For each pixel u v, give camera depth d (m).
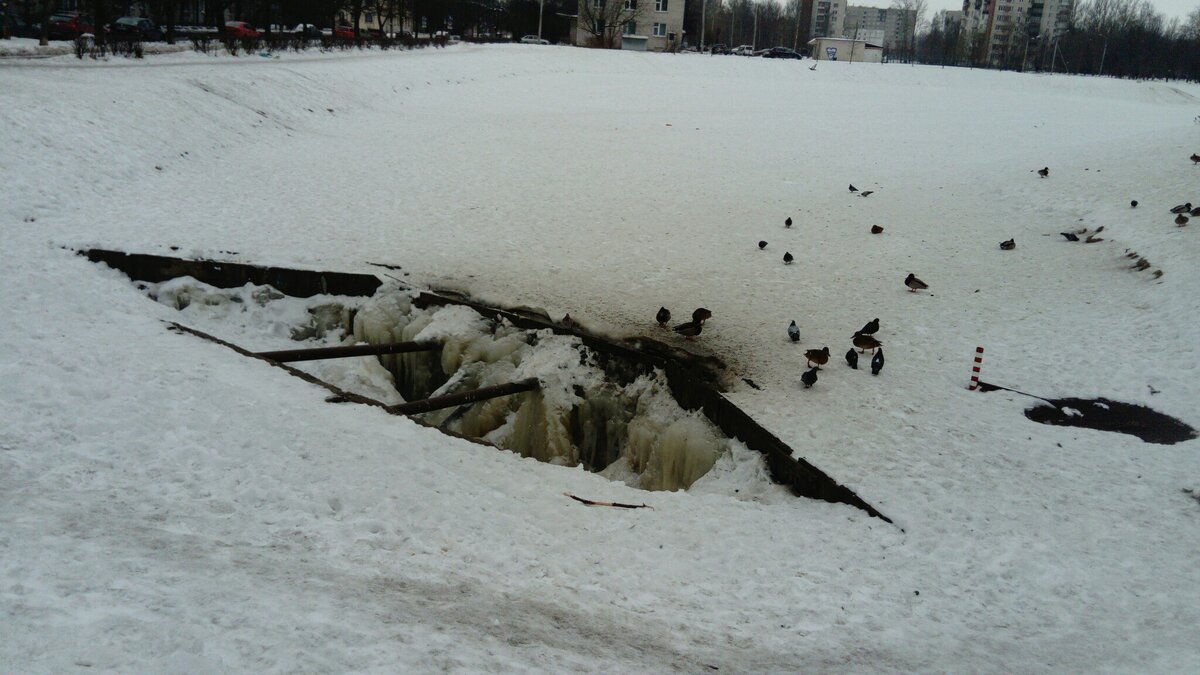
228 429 10.68
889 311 16.84
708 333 15.43
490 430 14.80
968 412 12.59
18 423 10.04
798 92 56.34
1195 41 111.94
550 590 8.01
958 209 24.81
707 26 131.12
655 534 9.60
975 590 8.69
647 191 26.41
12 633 5.25
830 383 13.51
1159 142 28.67
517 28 89.06
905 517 9.88
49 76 26.83
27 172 19.98
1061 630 8.05
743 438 12.16
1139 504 10.23
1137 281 17.75
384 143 30.97
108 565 6.68
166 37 44.28
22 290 14.87
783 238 21.94
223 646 5.54
